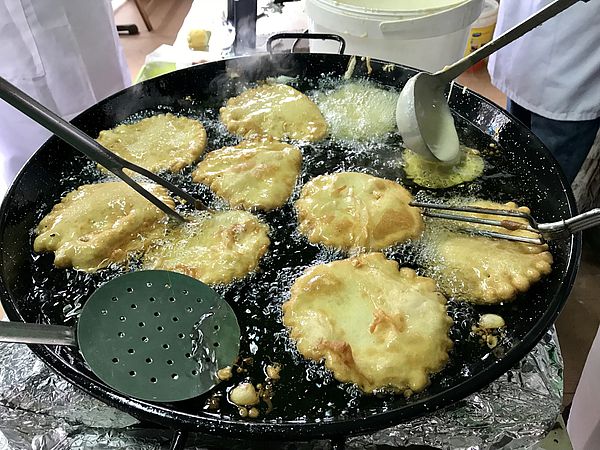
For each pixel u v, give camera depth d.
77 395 0.41
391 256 0.47
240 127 0.59
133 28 1.24
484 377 0.36
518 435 0.39
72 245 0.46
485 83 1.00
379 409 0.37
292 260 0.47
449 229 0.49
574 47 0.72
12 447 0.40
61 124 0.40
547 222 0.49
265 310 0.43
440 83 0.55
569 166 0.84
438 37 0.66
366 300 0.42
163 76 0.62
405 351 0.39
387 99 0.63
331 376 0.39
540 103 0.79
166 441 0.40
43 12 0.67
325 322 0.41
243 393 0.37
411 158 0.56
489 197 0.52
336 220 0.49
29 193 0.50
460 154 0.56
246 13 0.76
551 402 0.40
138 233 0.48
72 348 0.39
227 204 0.52
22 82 0.71
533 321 0.42
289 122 0.59
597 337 0.60
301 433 0.33
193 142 0.57
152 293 0.41
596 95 0.74
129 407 0.34
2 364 0.42
